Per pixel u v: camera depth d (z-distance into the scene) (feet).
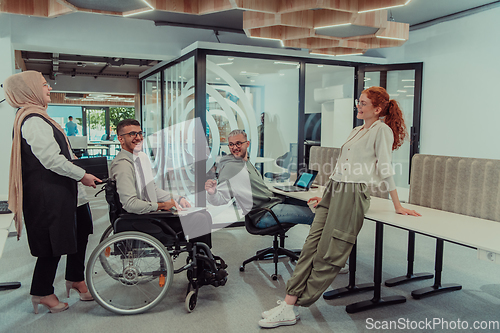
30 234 7.25
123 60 28.35
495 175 7.51
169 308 8.05
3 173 16.75
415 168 9.41
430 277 9.83
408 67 18.81
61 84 37.96
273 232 9.48
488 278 9.83
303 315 7.79
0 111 16.57
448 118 17.92
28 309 7.96
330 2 9.57
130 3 10.23
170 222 7.95
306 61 17.48
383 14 11.19
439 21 17.83
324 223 7.49
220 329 7.17
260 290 9.09
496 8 15.69
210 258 8.22
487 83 16.20
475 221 7.19
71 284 8.39
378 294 8.23
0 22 16.55
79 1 10.15
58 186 7.29
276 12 10.30
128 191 7.50
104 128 62.54
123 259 7.71
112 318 7.56
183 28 19.89
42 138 7.02
